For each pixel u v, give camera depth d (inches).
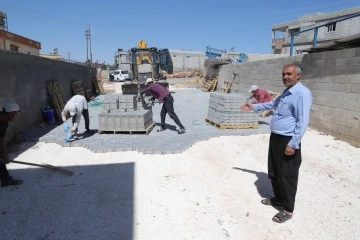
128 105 333.1
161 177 209.0
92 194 182.2
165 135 315.6
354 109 284.2
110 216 156.7
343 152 267.0
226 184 198.5
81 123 386.3
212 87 906.7
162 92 321.7
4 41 830.5
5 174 192.5
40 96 383.2
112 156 253.4
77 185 195.6
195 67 2201.0
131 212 160.7
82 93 607.2
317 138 313.4
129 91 657.6
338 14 1120.2
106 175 212.7
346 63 293.1
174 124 380.8
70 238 137.5
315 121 346.6
